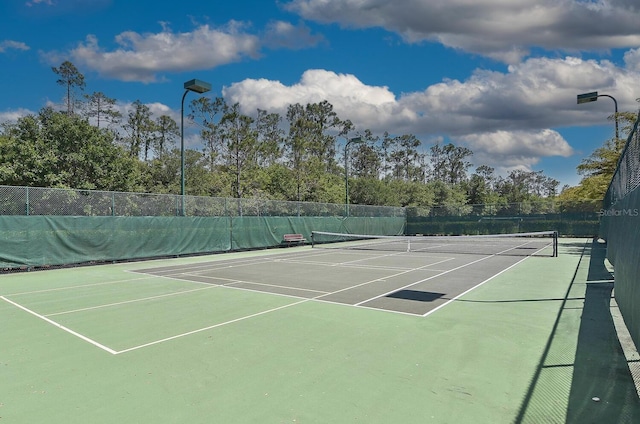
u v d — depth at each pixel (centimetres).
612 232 1401
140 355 548
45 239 1512
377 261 1727
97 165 2233
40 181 2052
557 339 600
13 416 384
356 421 364
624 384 443
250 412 384
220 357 536
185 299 927
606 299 892
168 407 397
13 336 649
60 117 2219
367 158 8012
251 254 2109
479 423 360
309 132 5753
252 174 3925
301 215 2744
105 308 845
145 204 1853
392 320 716
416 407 389
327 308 817
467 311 782
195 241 2042
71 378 474
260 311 796
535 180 10600
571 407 390
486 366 494
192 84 1923
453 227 3838
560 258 1781
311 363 508
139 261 1781
